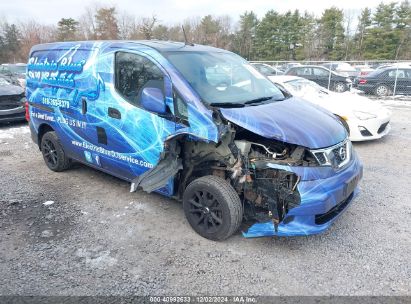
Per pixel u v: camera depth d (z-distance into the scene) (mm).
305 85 8703
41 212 4324
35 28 60188
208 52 4527
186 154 3900
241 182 3465
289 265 3307
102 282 3057
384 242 3678
